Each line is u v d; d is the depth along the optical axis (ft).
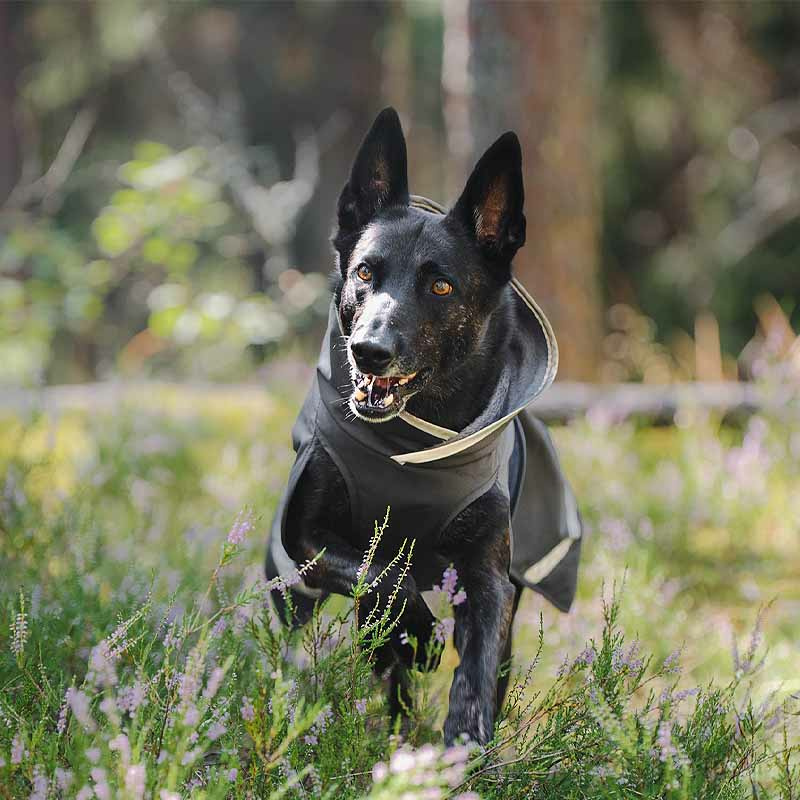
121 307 88.28
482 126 50.83
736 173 101.76
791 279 100.68
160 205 49.73
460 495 19.72
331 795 14.58
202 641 14.52
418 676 19.44
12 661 18.39
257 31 118.93
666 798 15.84
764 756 17.63
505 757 18.74
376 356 18.99
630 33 97.40
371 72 122.11
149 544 30.01
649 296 101.65
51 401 39.70
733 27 100.27
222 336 57.41
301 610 20.93
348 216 21.65
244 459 41.98
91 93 111.04
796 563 36.35
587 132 52.65
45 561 24.38
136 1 105.19
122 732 15.58
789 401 41.37
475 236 21.04
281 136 123.85
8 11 103.19
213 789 14.69
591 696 17.07
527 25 50.26
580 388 50.49
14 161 102.32
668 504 38.93
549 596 23.65
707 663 26.23
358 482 19.65
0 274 53.83
